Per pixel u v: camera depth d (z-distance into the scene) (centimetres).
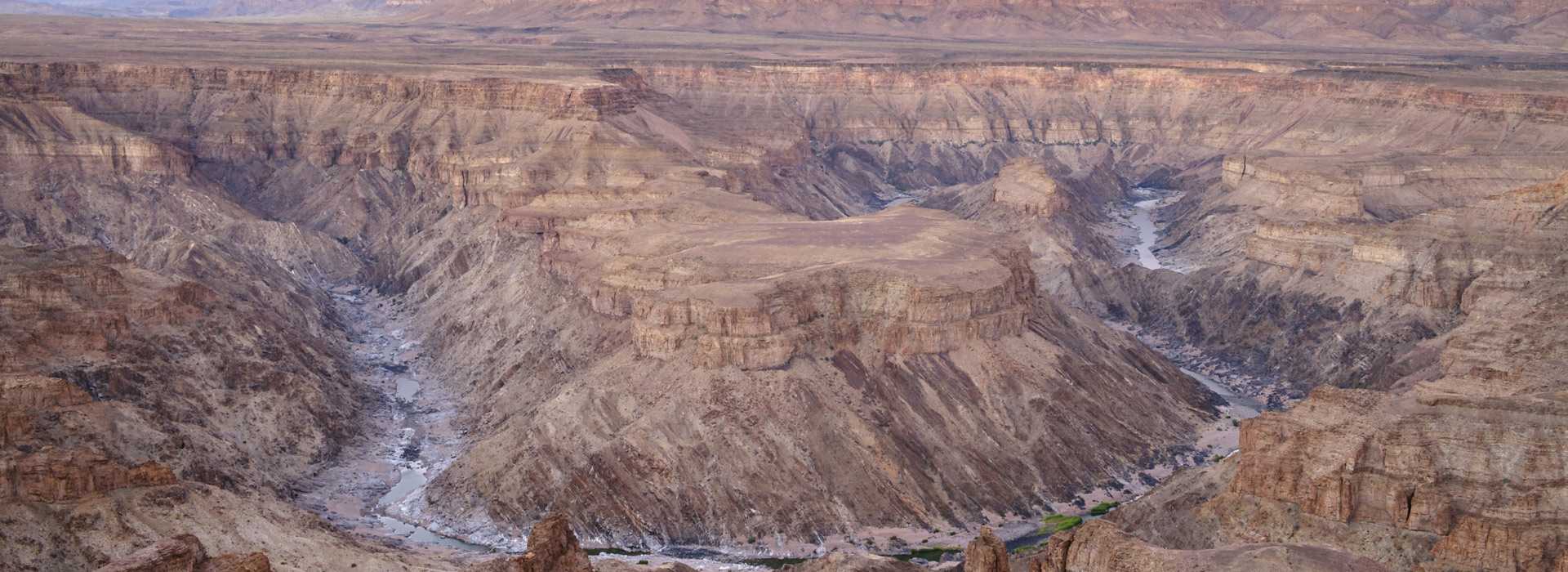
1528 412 17838
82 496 16250
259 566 15212
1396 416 17988
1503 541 16475
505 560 16675
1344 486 17325
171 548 14800
